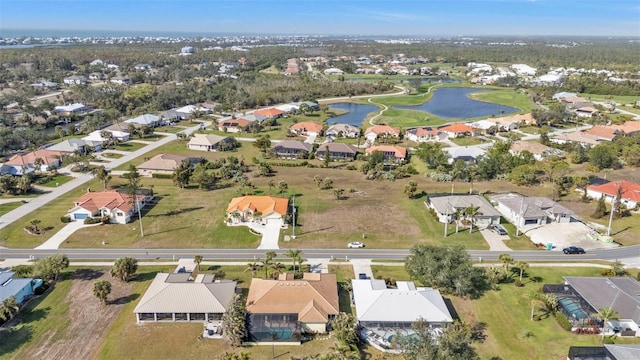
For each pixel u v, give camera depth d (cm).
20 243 9531
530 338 6581
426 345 5622
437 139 19125
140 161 15900
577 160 15762
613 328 6719
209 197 12419
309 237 9931
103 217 10562
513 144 17212
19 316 6988
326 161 15775
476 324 6900
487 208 10862
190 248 9381
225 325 6419
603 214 10988
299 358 6116
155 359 6097
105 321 6894
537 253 9225
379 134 19375
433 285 7775
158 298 7000
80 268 8506
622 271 8175
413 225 10612
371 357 6191
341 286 7931
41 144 17662
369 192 12925
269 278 8069
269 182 13675
